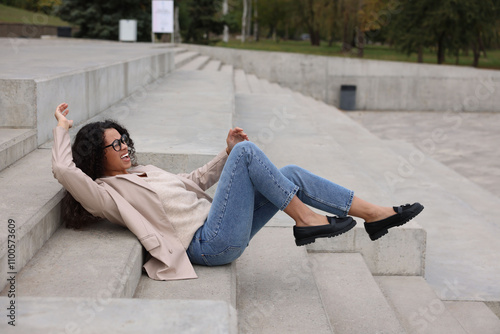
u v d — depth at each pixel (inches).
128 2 924.0
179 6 1221.1
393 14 1133.7
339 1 1190.9
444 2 1022.4
